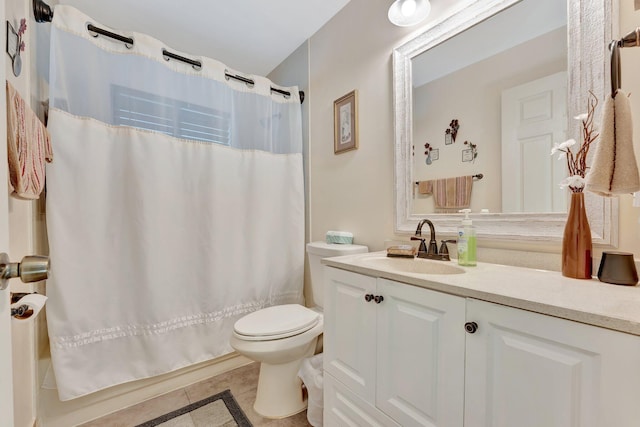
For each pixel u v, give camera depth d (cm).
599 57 84
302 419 139
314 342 153
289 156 206
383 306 93
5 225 50
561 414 56
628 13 80
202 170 169
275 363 141
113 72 143
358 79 166
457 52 121
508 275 85
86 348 136
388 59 148
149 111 151
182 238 162
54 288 127
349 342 106
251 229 189
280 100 207
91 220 136
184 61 165
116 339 144
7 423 48
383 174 151
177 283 160
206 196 170
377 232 155
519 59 103
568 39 90
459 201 120
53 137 126
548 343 58
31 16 119
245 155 188
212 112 174
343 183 178
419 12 128
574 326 55
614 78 69
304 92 210
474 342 69
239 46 211
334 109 181
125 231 146
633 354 49
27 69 112
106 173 141
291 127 207
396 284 89
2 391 46
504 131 107
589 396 53
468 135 117
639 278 74
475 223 114
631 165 67
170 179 157
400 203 142
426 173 132
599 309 54
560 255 91
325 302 118
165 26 185
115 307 143
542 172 97
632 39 65
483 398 68
